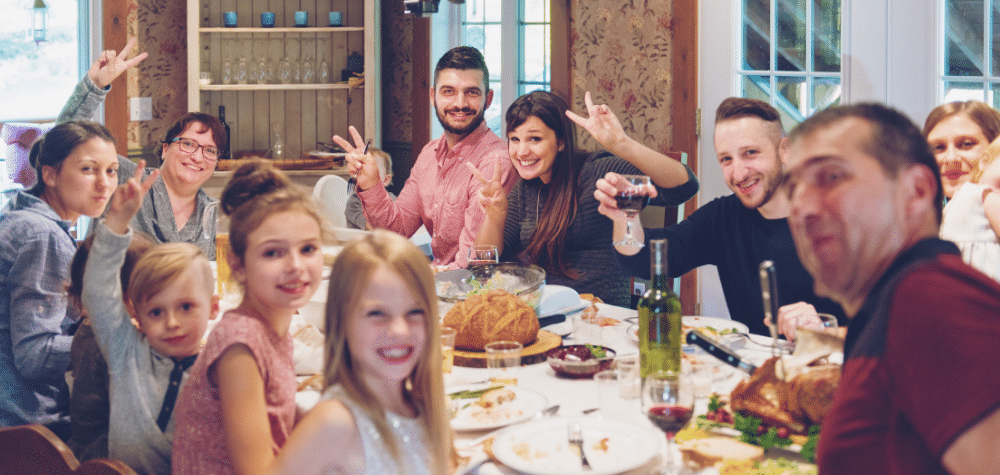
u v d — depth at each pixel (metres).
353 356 1.14
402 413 1.18
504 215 2.68
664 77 3.89
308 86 4.95
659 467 1.18
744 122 2.04
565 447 1.27
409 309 1.14
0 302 1.92
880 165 0.79
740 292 2.22
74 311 2.10
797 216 0.83
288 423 1.25
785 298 2.10
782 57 3.45
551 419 1.36
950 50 2.94
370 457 1.10
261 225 1.23
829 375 1.22
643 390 1.23
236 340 1.18
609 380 1.43
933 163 0.81
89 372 1.56
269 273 1.22
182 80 5.11
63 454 1.23
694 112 3.78
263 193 1.27
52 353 1.90
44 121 5.00
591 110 2.37
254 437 1.17
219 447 1.20
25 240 1.91
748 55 3.60
